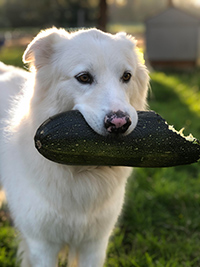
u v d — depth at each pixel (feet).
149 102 6.32
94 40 2.00
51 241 2.19
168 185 3.54
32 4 25.76
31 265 2.30
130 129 1.76
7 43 16.74
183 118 5.32
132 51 2.16
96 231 2.19
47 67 2.06
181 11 9.98
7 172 2.27
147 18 10.23
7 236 2.89
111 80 1.94
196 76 9.02
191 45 10.07
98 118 1.76
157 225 3.14
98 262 2.30
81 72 1.94
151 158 1.84
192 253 2.80
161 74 8.91
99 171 2.07
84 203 2.07
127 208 3.26
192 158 1.87
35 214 2.08
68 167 2.00
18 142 2.16
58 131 1.78
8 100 2.55
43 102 2.03
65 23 21.72
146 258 2.69
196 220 3.16
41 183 2.04
